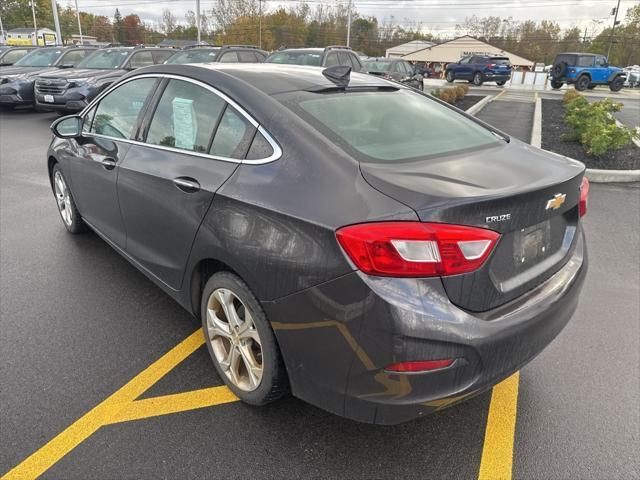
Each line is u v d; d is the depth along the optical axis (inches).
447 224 74.2
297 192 85.1
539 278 91.6
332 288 78.4
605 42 3496.6
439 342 74.7
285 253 83.7
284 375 94.4
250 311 94.2
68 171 170.2
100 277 160.7
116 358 120.2
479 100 810.2
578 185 97.5
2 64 700.0
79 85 468.1
